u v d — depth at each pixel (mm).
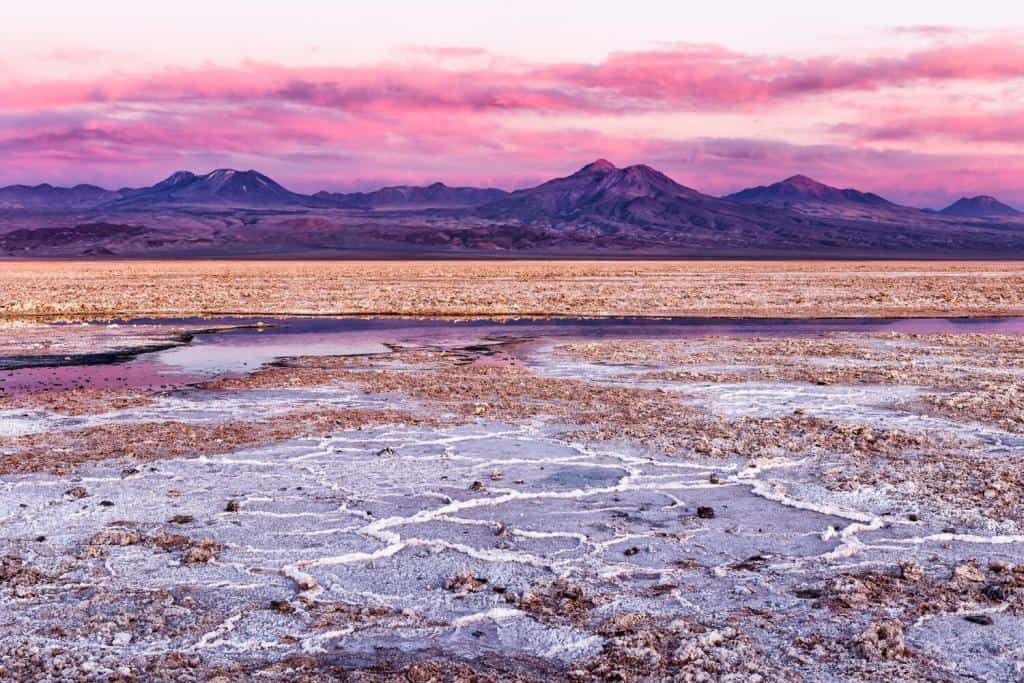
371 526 8781
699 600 6992
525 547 8227
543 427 13484
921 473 10711
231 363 21438
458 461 11375
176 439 12492
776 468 11031
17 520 8844
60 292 49031
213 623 6559
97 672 5781
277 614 6727
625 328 31297
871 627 6410
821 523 8906
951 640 6285
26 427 13328
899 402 15711
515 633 6426
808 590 7184
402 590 7211
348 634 6402
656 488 10172
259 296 46375
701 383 17922
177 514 9094
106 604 6859
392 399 16016
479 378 18578
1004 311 38875
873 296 46500
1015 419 14086
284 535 8508
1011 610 6801
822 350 23672
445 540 8414
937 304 41812
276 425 13555
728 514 9211
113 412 14625
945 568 7676
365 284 58875
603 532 8641
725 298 45000
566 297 45531
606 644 6238
